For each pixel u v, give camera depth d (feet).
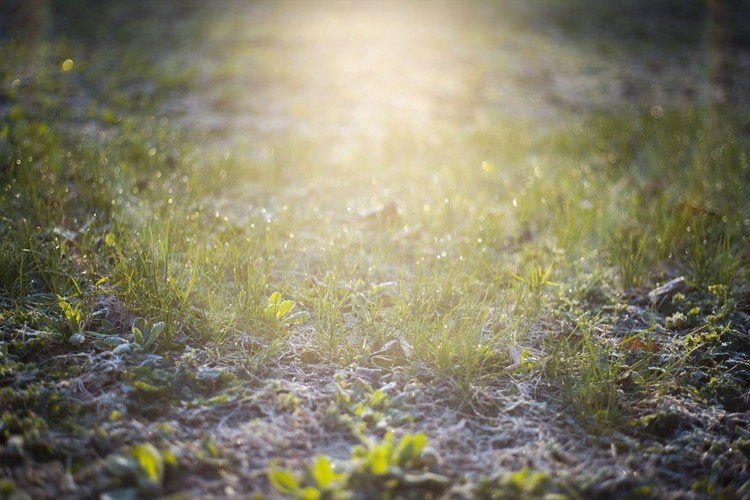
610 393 9.02
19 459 7.07
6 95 23.99
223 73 30.25
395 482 6.95
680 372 9.87
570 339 10.62
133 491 6.64
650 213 15.43
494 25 44.88
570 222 14.21
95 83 26.89
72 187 15.48
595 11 48.29
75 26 35.99
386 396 8.59
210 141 21.21
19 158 16.03
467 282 11.96
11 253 11.39
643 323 11.34
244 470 7.16
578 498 7.13
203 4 45.29
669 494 7.41
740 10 47.85
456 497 6.97
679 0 50.34
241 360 9.35
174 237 12.70
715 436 8.50
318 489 6.73
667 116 26.02
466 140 23.15
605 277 12.78
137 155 18.40
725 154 20.67
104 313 10.27
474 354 9.59
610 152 21.94
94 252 12.00
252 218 14.43
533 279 11.64
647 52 38.52
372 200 16.74
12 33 33.47
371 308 10.61
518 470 7.54
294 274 12.22
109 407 8.07
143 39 35.04
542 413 8.80
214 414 8.15
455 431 8.18
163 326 9.53
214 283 10.89
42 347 9.37
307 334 10.21
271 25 41.83
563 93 30.73
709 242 13.98
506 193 17.66
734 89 31.40
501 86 31.71
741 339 10.72
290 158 19.80
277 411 8.30
